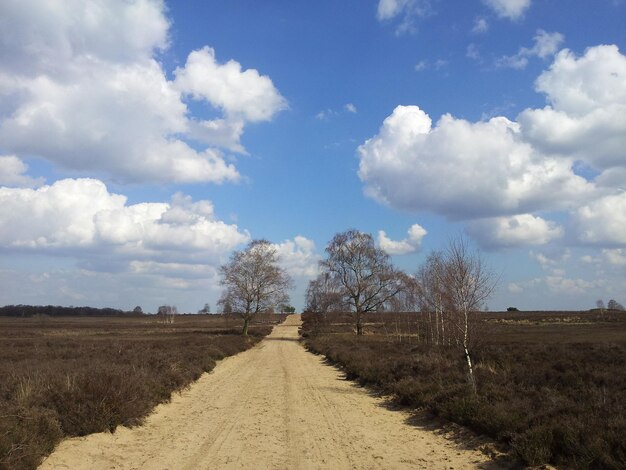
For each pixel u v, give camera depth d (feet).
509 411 34.17
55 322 391.45
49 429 28.73
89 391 36.47
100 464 27.22
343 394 57.06
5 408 30.01
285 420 40.75
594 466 24.53
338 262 200.23
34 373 47.06
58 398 34.81
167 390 50.96
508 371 57.62
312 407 47.60
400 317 191.21
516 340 132.26
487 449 30.35
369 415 43.73
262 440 33.32
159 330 271.28
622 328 203.21
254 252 225.35
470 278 53.21
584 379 51.49
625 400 36.14
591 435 26.61
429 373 58.85
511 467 26.81
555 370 59.11
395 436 35.32
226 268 224.74
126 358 74.79
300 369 89.66
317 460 28.43
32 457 24.77
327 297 205.05
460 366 63.46
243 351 145.79
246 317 224.94
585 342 116.26
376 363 73.92
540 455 26.27
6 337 192.44
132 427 36.22
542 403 35.96
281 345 182.39
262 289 223.71
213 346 119.75
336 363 99.66
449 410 38.75
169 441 32.96
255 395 55.72
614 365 65.92
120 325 343.26
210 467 26.68
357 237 201.26
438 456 29.71
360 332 196.44
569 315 349.82
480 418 34.01
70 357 88.99
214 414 43.45
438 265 72.02
